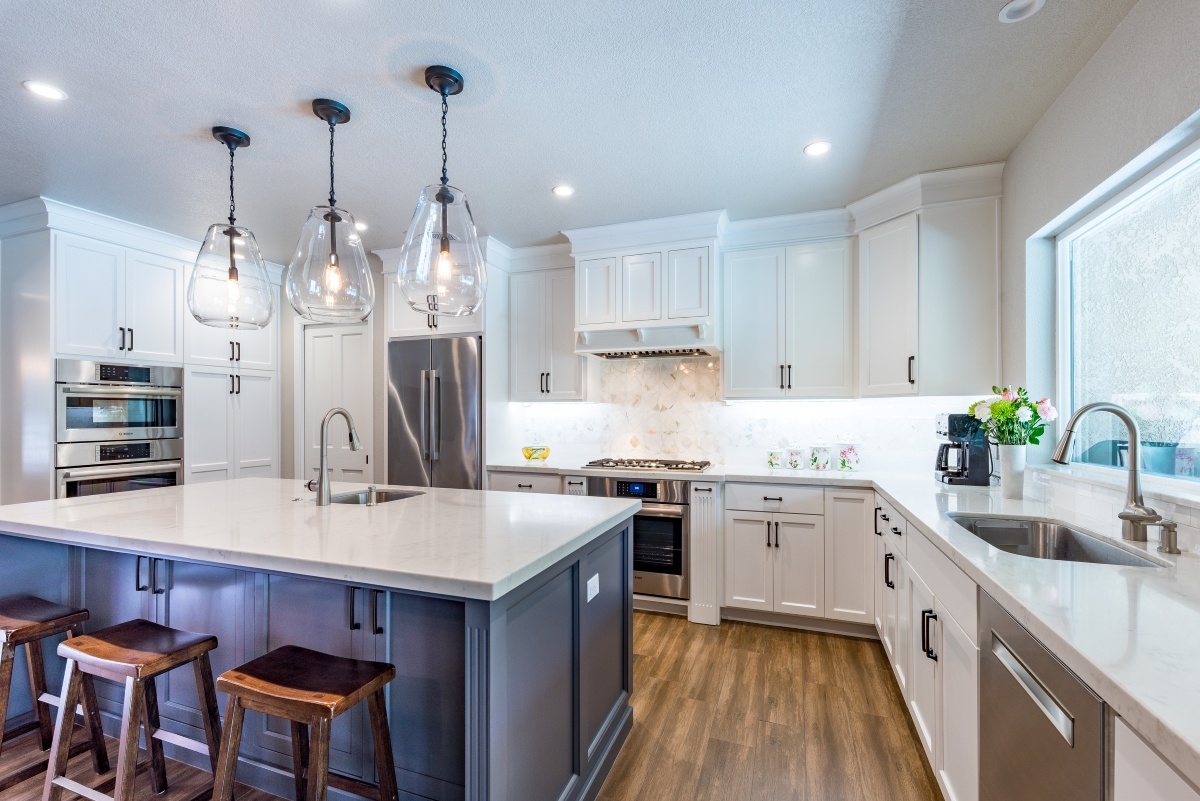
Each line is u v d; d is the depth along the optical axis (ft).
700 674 8.57
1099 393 6.98
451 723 5.06
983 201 8.93
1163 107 4.93
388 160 8.54
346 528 5.82
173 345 12.42
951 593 5.16
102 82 6.45
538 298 13.26
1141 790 2.47
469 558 4.66
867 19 5.49
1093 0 5.24
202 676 5.52
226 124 7.43
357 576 4.48
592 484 11.53
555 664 5.32
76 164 8.66
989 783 4.24
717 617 10.61
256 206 10.44
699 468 11.38
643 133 7.76
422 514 6.57
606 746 6.33
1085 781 2.90
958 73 6.40
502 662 4.32
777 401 11.95
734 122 7.48
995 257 8.87
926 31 5.67
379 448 14.25
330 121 7.04
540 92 6.74
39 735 6.90
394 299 13.48
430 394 12.96
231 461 13.69
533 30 5.62
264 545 5.10
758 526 10.46
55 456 10.33
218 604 6.15
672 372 13.00
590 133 7.75
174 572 6.42
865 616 9.71
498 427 13.02
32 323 10.45
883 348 9.98
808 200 10.31
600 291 11.87
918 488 8.59
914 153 8.42
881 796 5.81
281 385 15.15
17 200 10.17
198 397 12.94
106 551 6.89
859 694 7.91
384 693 5.29
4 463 10.78
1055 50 5.98
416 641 5.19
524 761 4.72
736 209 10.77
